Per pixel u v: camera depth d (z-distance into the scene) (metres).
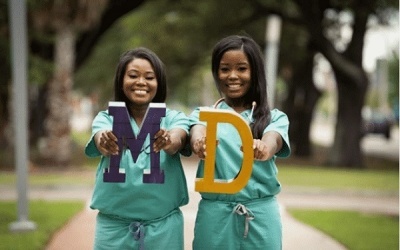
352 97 20.39
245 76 3.57
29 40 16.39
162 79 3.60
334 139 20.84
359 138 20.53
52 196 11.96
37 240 7.43
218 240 3.50
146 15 23.98
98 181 3.49
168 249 3.50
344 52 20.42
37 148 22.02
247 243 3.50
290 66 25.53
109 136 3.16
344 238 7.95
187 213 8.53
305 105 25.92
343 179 15.43
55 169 16.77
